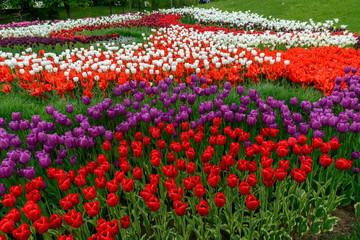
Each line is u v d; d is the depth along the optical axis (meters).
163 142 3.32
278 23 19.05
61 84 5.89
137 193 3.32
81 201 3.06
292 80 6.52
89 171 2.98
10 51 13.41
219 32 14.38
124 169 2.82
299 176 2.60
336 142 2.96
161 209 2.96
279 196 2.86
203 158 2.97
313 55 8.78
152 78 6.51
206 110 4.23
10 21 44.22
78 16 51.03
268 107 4.28
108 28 20.42
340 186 3.47
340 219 3.19
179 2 55.56
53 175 2.85
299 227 2.91
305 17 26.81
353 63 7.48
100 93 6.41
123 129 3.74
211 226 2.98
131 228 2.94
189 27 17.56
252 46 12.60
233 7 34.56
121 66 7.14
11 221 2.08
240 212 3.06
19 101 6.00
